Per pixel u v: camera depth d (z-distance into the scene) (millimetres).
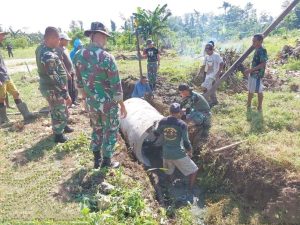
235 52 6180
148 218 2484
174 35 17531
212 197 3236
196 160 3658
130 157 3611
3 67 4043
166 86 5609
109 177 2863
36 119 4223
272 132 3551
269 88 5488
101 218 2256
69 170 2975
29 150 3357
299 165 2879
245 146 3285
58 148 3346
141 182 3090
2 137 3689
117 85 2705
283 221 2693
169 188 3438
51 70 3193
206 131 3758
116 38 18328
